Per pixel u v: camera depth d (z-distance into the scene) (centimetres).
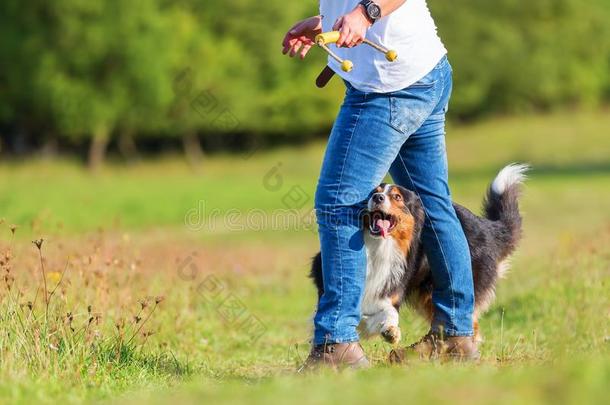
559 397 524
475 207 3136
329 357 693
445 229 741
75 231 2148
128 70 4962
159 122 5253
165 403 600
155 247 1908
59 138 5612
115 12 4859
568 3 8000
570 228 2703
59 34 4844
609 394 527
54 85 4906
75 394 656
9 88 5069
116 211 3234
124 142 5581
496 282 884
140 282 1134
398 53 674
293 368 868
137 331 841
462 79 7469
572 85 8200
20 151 5450
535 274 1469
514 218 917
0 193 3575
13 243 1097
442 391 538
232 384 677
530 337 975
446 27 7481
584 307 1040
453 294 748
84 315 887
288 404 539
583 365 577
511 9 7819
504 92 8006
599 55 8369
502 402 511
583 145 6594
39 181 4456
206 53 5112
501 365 734
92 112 4994
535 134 7156
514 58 7719
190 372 803
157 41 4966
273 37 5350
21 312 806
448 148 6731
